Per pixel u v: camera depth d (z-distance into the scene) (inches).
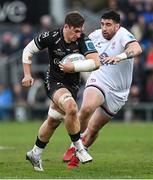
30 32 2079.2
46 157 1063.0
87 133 955.3
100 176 819.4
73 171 874.1
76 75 871.1
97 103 936.9
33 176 818.8
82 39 859.4
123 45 948.0
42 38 864.3
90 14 2069.4
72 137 852.0
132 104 1978.3
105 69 957.2
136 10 2027.6
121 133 1589.6
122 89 967.0
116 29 956.6
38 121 1998.0
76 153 860.6
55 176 819.4
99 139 1425.9
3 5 2154.3
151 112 1987.0
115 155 1093.8
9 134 1553.9
